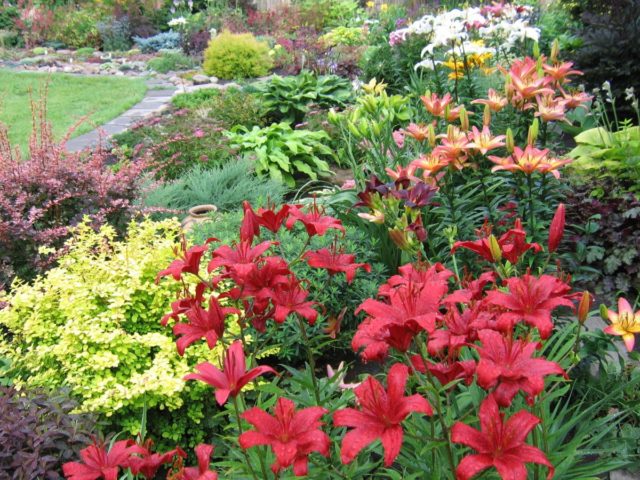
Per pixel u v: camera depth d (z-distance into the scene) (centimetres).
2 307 420
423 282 199
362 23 1923
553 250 232
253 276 211
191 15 2098
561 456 221
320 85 1069
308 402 261
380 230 446
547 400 240
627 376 324
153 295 356
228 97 1016
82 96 1355
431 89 621
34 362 324
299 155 802
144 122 899
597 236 467
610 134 538
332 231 439
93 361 311
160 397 306
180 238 382
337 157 791
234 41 1538
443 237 416
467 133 357
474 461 151
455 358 199
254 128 846
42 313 346
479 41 742
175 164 753
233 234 455
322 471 216
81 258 371
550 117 387
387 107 489
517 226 230
